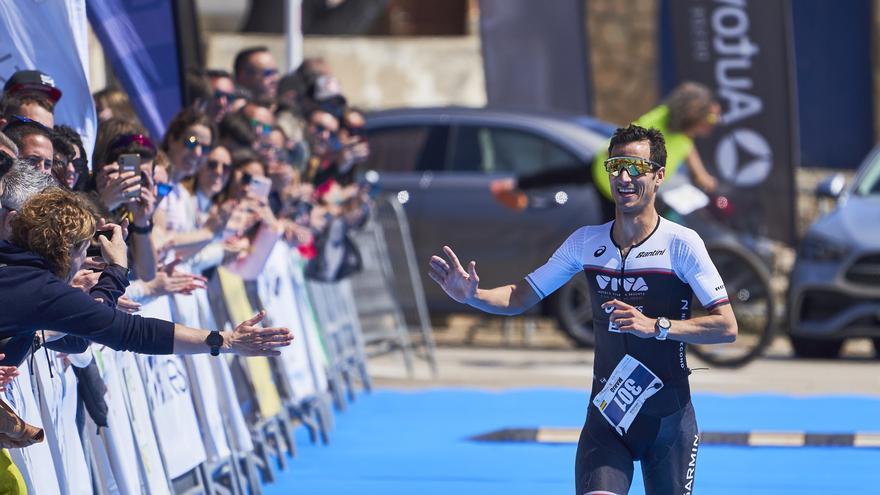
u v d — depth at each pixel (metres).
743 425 32.19
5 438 13.59
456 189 44.53
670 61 61.19
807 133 61.47
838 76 60.97
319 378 30.75
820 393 37.34
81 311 13.77
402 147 45.41
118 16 26.95
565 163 44.28
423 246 44.62
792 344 44.81
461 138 45.16
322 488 25.42
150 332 14.28
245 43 60.72
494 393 37.59
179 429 21.48
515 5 50.25
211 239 22.23
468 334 50.06
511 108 45.88
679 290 15.77
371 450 29.55
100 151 19.73
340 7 73.44
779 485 25.97
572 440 30.75
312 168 31.77
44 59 20.62
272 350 14.77
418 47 62.69
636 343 15.71
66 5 20.69
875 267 41.59
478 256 44.28
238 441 24.02
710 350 41.81
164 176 19.83
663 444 15.88
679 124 36.91
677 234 15.74
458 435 31.34
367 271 39.53
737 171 47.28
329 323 35.12
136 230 18.95
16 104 17.20
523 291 16.53
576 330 44.56
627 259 15.84
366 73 62.31
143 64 27.12
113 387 18.59
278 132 26.78
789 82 47.03
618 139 15.86
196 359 22.50
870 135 60.91
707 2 47.47
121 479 18.44
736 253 41.53
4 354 13.64
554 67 50.25
